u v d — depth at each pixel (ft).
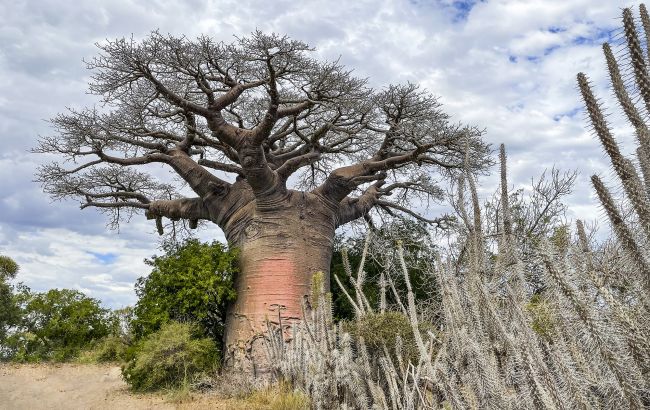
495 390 12.49
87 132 56.59
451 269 17.15
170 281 47.73
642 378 9.18
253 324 46.39
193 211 58.59
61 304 64.90
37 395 40.19
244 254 49.88
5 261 64.49
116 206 64.18
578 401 9.81
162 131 59.57
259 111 73.31
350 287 58.70
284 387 33.99
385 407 21.03
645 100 9.38
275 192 50.26
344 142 69.82
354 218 61.41
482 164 58.65
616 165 9.28
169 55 48.39
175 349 43.01
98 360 59.31
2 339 61.77
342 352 25.86
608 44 9.86
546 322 12.55
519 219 34.73
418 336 16.56
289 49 46.91
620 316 9.31
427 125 57.77
